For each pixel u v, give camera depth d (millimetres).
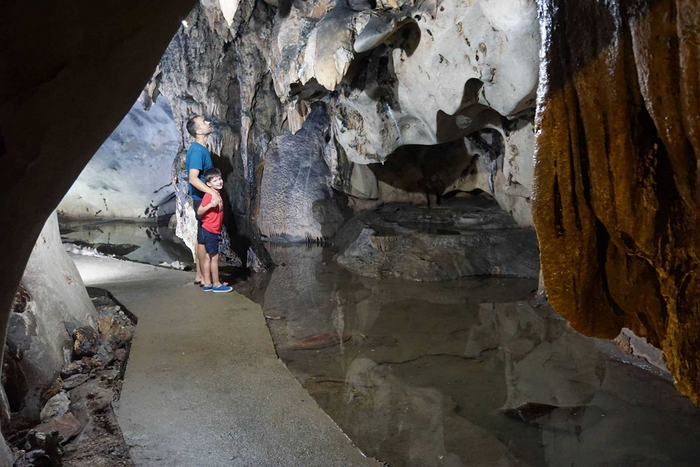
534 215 2057
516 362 4258
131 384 3221
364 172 8953
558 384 3838
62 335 3564
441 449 3023
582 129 1880
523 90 4633
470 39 4832
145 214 12125
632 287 2074
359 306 5797
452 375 4035
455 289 6387
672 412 3359
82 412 3043
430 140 6664
